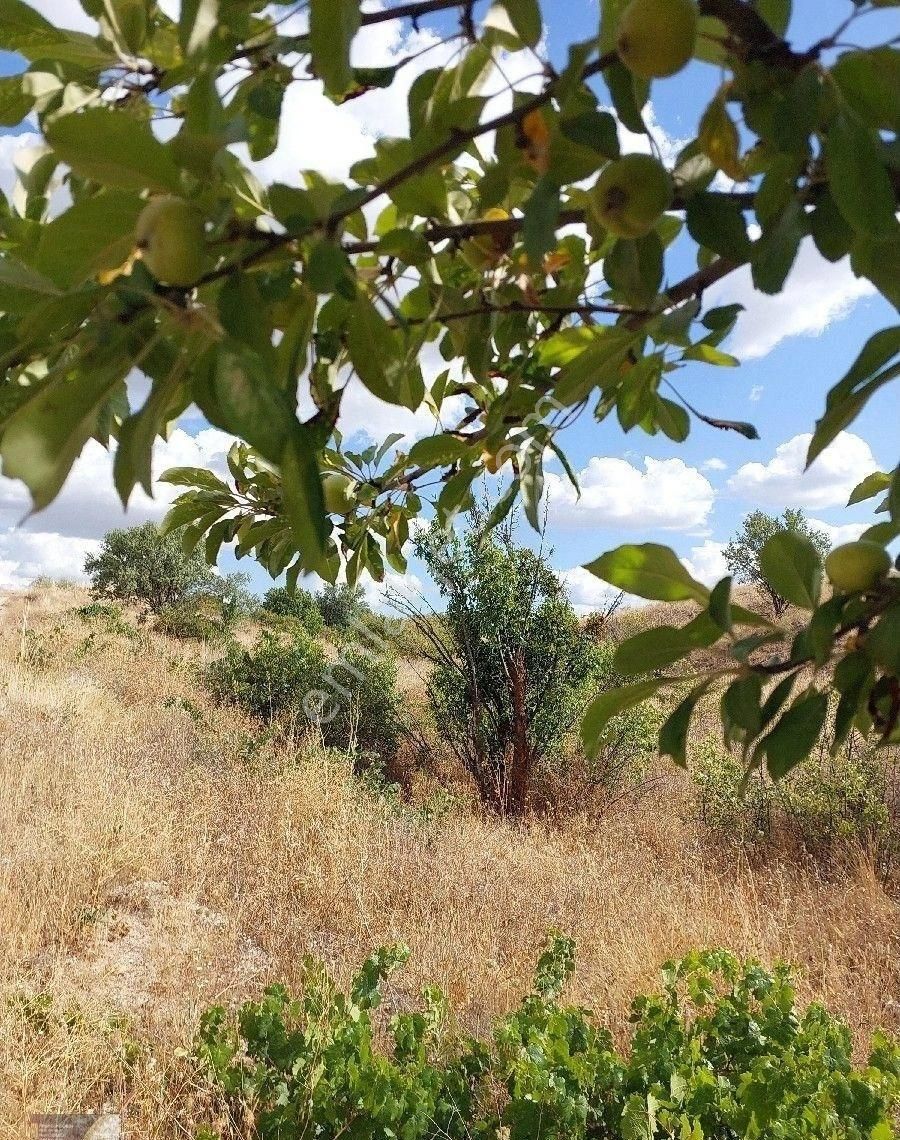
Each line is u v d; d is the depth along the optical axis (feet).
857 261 2.54
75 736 29.37
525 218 2.47
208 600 75.36
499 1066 10.24
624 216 2.55
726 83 2.51
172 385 1.94
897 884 21.93
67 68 2.89
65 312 2.03
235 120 2.09
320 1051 10.79
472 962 16.67
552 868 23.48
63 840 20.06
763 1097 8.13
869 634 2.87
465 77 2.90
